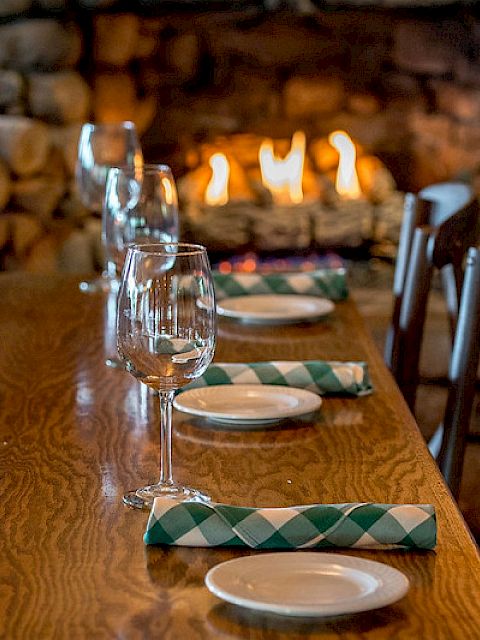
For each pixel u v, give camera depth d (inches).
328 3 142.2
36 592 31.4
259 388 49.9
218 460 42.6
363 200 152.2
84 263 142.9
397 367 81.9
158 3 142.0
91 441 45.1
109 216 63.2
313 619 29.5
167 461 39.3
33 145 135.9
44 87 138.3
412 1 142.6
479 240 85.7
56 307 73.4
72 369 57.0
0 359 59.2
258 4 142.3
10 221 136.1
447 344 132.6
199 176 152.5
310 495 39.0
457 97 151.8
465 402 63.2
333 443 44.8
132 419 48.1
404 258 88.4
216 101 152.0
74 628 29.2
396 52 151.3
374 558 33.5
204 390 49.6
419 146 154.1
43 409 49.8
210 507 34.5
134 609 30.3
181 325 37.0
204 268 37.2
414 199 87.8
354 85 153.3
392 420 47.9
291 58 151.3
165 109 151.6
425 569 32.7
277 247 151.9
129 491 39.4
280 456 43.1
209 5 142.5
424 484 40.1
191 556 33.7
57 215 142.3
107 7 140.8
